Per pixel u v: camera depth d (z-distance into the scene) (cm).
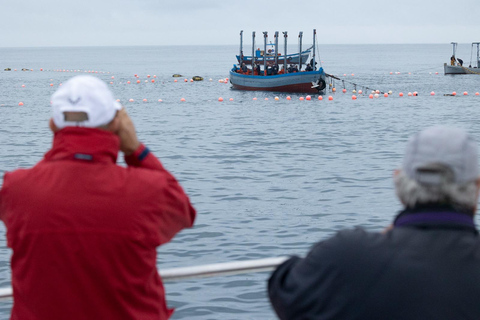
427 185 233
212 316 869
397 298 226
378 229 1316
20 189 274
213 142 2750
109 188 271
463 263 228
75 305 267
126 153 299
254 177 1898
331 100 5284
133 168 283
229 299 926
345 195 1631
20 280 277
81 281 266
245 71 6556
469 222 238
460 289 224
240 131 3169
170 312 321
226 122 3644
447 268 227
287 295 250
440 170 230
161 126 3459
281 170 2019
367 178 1866
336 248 242
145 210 271
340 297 235
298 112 4253
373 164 2127
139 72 11519
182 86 7425
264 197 1620
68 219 266
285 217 1409
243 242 1220
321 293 239
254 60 6988
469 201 236
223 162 2197
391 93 5916
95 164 275
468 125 3406
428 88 6688
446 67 9044
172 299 930
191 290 962
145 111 4428
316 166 2095
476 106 4559
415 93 5688
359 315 230
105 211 268
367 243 239
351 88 6762
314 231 1299
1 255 1136
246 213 1446
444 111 4219
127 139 292
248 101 5241
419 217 239
